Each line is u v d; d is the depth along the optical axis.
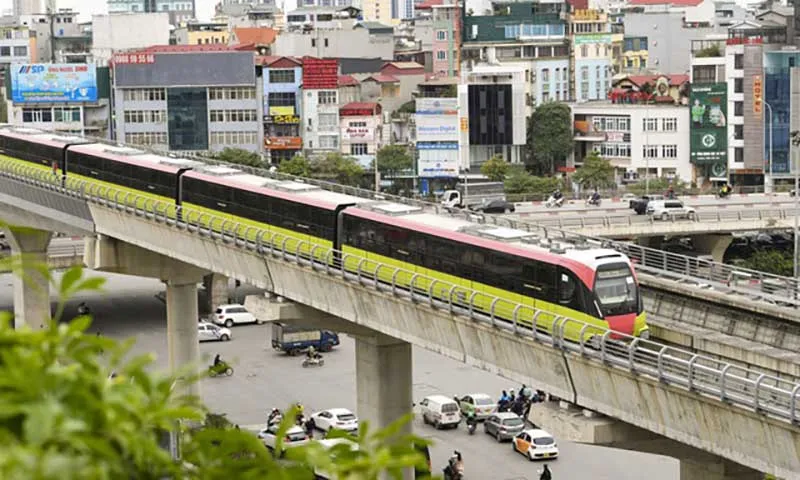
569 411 87.50
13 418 12.47
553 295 89.62
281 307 121.88
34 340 13.65
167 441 42.38
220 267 135.00
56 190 171.88
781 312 96.56
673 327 97.00
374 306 107.88
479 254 97.25
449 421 137.88
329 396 151.38
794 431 67.69
